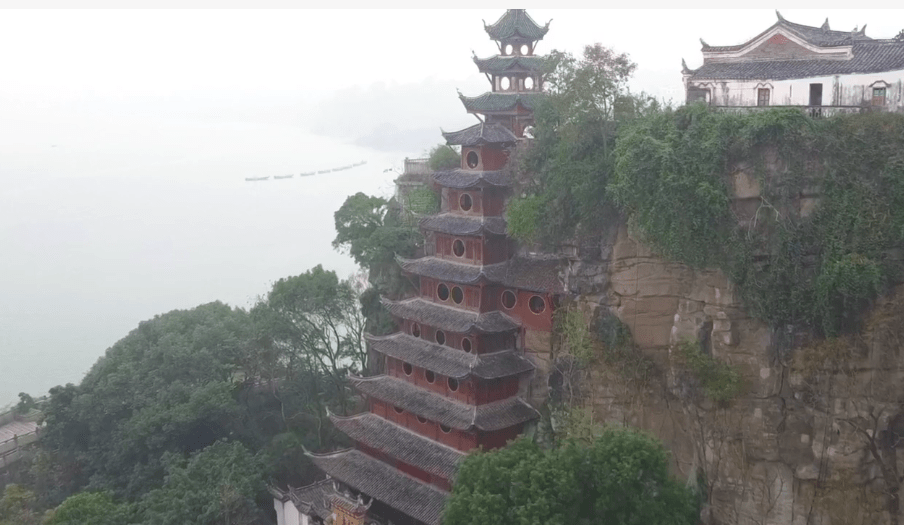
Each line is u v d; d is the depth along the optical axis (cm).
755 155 4222
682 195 4303
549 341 5022
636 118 4838
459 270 5228
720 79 5081
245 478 5434
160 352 6575
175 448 5981
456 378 4816
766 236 4219
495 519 3578
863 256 3997
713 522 4369
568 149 4919
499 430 4881
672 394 4531
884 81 4478
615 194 4616
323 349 6788
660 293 4597
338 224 6950
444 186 5312
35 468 6238
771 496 4250
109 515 5078
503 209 5272
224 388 6209
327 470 5372
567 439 4091
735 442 4284
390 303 5588
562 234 4950
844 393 4053
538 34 5572
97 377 6600
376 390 5400
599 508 3644
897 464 4066
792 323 4150
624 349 4666
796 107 4234
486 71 5609
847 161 4119
